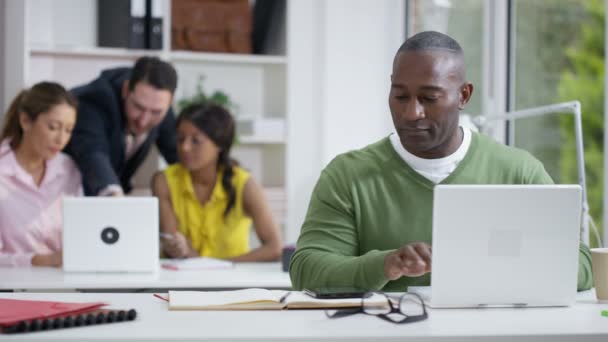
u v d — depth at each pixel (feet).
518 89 14.80
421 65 7.33
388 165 7.98
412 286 7.72
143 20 17.10
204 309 6.64
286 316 6.36
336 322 6.12
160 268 12.06
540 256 6.79
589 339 5.82
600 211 12.54
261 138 17.71
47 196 13.17
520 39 14.73
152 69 14.42
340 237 7.87
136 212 11.33
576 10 13.05
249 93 18.86
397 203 7.90
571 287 6.88
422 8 17.98
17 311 6.14
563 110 9.79
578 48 13.01
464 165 7.92
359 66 18.29
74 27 17.21
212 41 17.90
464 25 16.31
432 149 7.81
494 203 6.66
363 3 18.28
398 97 7.48
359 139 18.34
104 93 14.57
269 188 18.10
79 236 11.25
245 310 6.63
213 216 13.84
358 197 7.95
